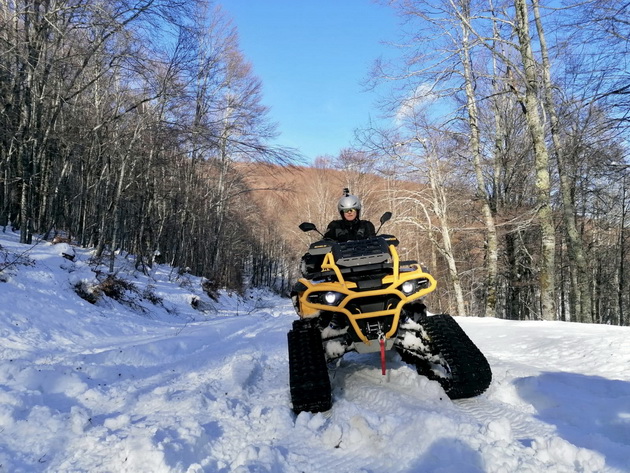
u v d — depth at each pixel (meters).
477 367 3.47
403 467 2.36
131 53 13.14
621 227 25.39
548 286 11.62
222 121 16.59
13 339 6.76
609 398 3.26
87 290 10.68
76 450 2.82
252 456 2.55
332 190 41.78
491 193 19.08
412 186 19.44
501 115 18.44
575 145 12.36
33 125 13.20
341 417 3.06
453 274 17.98
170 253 27.73
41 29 12.23
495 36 13.20
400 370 3.96
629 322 34.31
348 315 3.52
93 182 18.36
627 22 9.98
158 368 5.33
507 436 2.58
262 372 4.87
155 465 2.47
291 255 57.72
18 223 17.02
